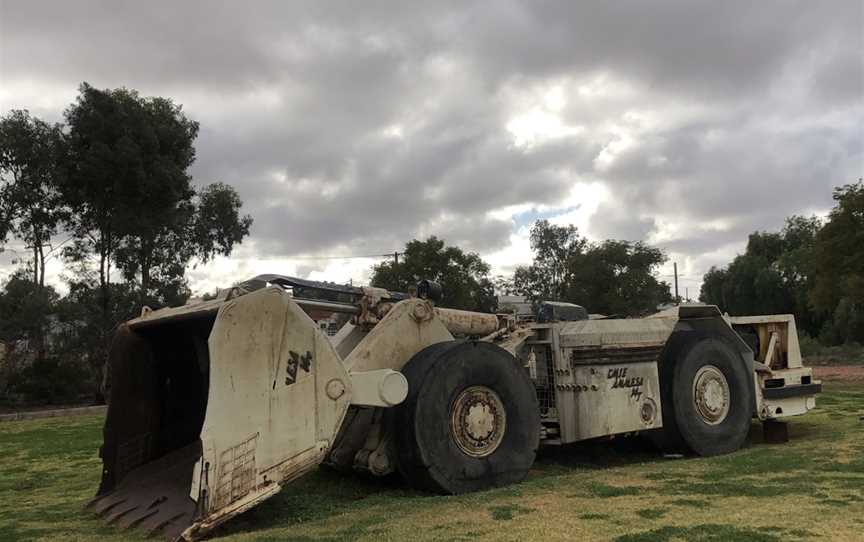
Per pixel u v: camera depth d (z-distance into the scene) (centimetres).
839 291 2494
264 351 513
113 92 2836
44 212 2775
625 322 793
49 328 2733
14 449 1158
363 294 704
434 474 587
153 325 635
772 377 927
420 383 595
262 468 502
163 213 2883
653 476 661
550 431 748
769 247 6469
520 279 5831
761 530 443
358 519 516
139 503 573
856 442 837
